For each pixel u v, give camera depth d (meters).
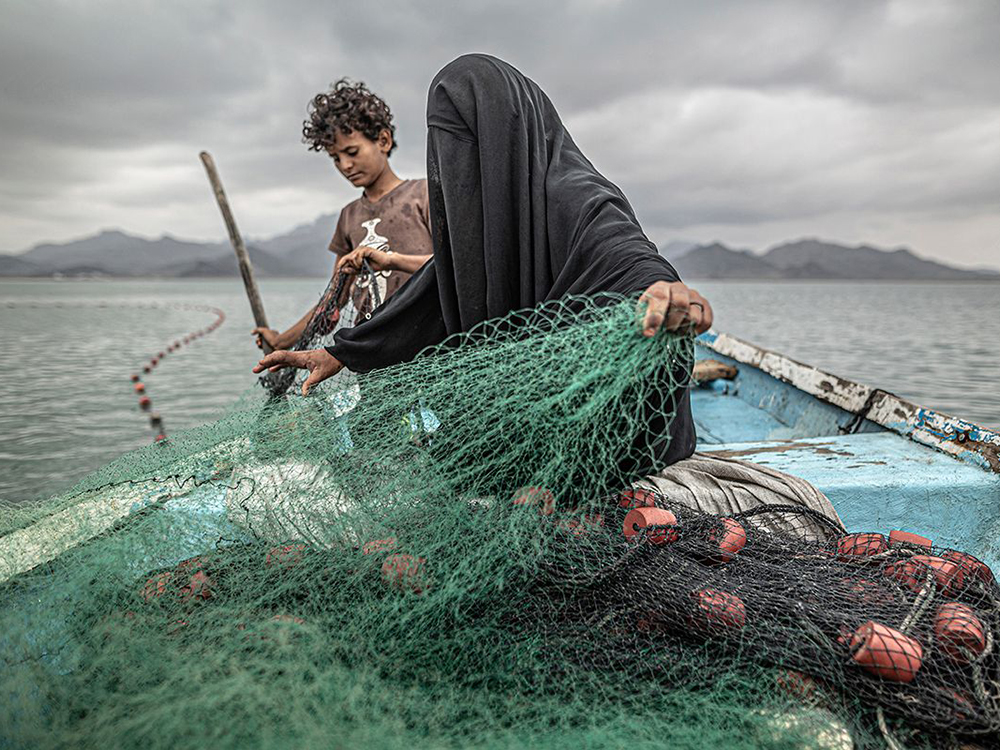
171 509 2.32
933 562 2.13
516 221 2.47
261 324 5.85
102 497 2.42
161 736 1.54
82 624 1.97
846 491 3.09
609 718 1.75
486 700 1.82
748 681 1.81
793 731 1.69
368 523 2.16
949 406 11.92
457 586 1.96
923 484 3.11
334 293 3.46
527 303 2.46
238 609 1.98
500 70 2.53
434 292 2.72
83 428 9.50
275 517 2.24
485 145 2.45
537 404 1.96
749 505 2.67
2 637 1.88
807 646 1.83
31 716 1.70
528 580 2.05
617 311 1.87
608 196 2.30
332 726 1.58
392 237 3.85
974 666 1.82
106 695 1.72
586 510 2.22
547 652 1.90
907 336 25.28
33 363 17.56
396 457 2.23
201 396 12.40
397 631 1.95
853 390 4.65
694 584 1.95
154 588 2.06
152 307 52.97
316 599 2.04
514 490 2.24
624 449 2.27
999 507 3.12
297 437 2.43
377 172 3.93
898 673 1.75
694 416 5.97
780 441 3.87
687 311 1.74
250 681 1.64
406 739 1.62
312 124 3.87
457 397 2.14
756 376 6.44
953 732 1.71
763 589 2.03
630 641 1.93
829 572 2.17
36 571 2.12
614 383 1.86
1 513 2.48
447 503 2.14
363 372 2.78
